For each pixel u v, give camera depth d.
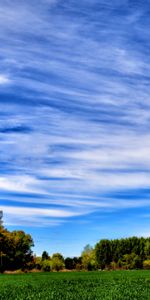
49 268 124.81
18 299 31.86
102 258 147.25
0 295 34.59
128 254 145.25
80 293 36.88
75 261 142.50
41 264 124.44
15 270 116.25
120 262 143.88
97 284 49.25
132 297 33.38
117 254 147.88
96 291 39.34
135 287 43.56
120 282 52.19
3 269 114.00
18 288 43.12
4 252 116.25
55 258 139.38
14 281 57.88
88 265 138.00
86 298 32.97
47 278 66.12
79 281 56.06
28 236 120.88
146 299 31.88
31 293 36.50
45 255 143.38
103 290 40.38
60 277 69.19
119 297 33.34
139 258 142.75
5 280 61.38
